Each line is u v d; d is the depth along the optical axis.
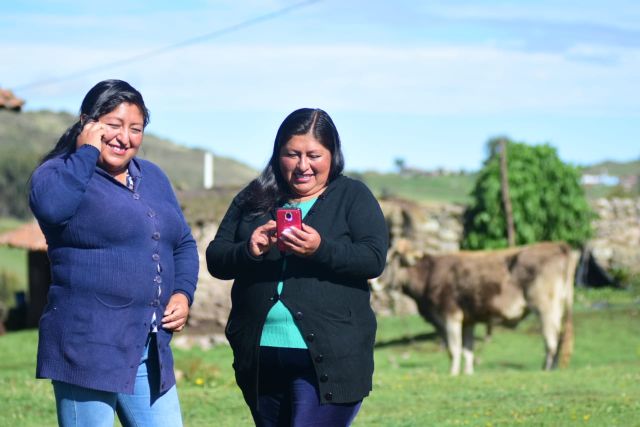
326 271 5.07
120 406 5.12
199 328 22.00
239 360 5.16
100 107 4.98
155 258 5.06
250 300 5.13
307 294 5.04
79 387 4.90
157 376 5.12
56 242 4.99
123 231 4.97
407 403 11.32
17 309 29.53
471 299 17.64
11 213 88.50
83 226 4.92
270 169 5.33
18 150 95.25
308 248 4.89
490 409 10.39
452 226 28.27
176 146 128.38
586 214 29.66
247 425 9.55
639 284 31.28
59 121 135.75
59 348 4.91
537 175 28.61
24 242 27.03
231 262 5.18
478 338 22.53
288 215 4.89
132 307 4.97
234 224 5.36
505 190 27.41
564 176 28.91
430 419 9.82
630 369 14.85
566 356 17.83
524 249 17.89
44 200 4.79
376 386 12.91
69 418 4.94
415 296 18.05
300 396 5.04
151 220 5.08
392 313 26.75
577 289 31.08
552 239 28.89
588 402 10.50
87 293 4.92
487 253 18.03
